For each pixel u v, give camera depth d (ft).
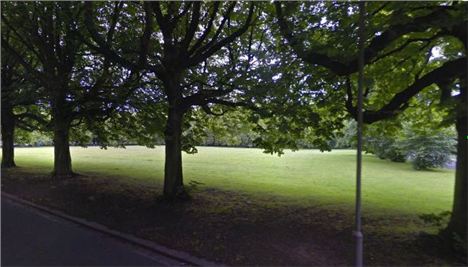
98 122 50.21
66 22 34.88
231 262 21.39
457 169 23.17
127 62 32.60
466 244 21.71
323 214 33.12
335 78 29.84
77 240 25.62
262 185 52.75
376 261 21.24
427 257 21.93
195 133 43.70
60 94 45.80
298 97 30.58
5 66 55.06
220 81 34.45
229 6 35.68
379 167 86.69
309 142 39.19
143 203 35.50
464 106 21.29
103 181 50.60
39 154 119.44
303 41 26.02
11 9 40.45
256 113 32.60
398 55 28.89
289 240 24.57
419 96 32.81
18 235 26.50
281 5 28.96
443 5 23.44
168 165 35.68
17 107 65.05
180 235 25.96
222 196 41.52
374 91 32.99
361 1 19.08
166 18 34.04
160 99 37.47
